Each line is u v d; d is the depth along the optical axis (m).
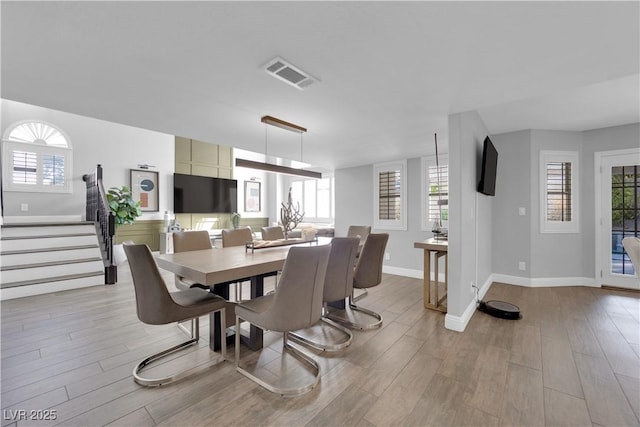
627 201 4.00
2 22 1.45
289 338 2.62
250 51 1.76
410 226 5.20
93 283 4.25
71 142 5.94
